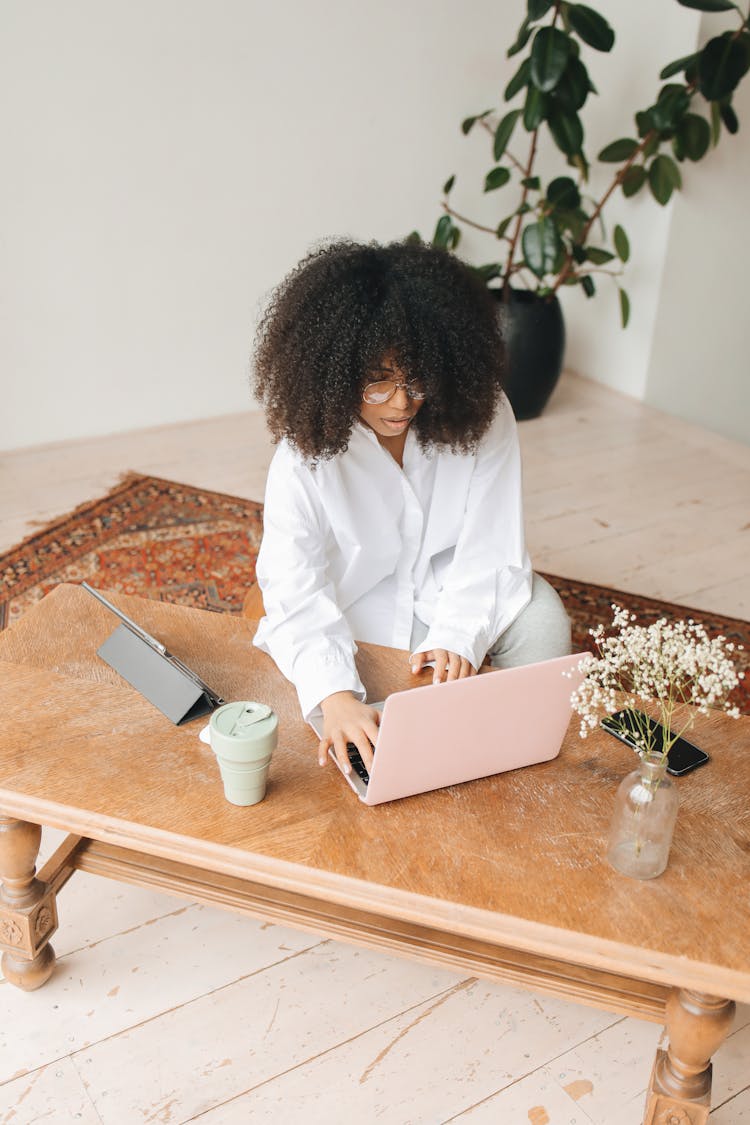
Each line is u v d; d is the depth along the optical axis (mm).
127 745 1446
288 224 3641
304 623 1611
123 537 2906
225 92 3334
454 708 1301
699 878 1265
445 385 1605
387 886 1235
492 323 1664
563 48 3182
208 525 3000
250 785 1327
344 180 3676
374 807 1359
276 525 1706
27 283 3270
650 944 1174
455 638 1700
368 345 1510
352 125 3598
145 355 3572
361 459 1734
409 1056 1474
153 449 3510
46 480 3242
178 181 3381
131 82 3176
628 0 3701
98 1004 1532
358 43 3479
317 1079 1436
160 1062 1452
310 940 1658
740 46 3172
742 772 1440
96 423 3578
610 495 3320
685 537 3080
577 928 1188
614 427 3863
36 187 3166
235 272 3615
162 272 3482
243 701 1428
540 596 1896
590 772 1438
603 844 1310
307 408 1577
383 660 1676
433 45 3611
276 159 3516
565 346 3809
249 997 1553
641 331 4004
